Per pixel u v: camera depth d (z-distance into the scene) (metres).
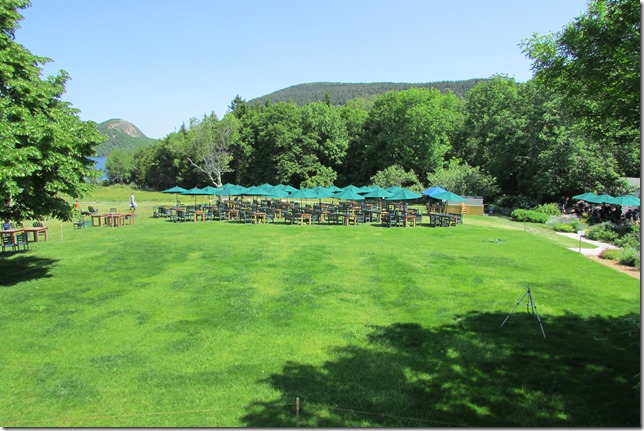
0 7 12.85
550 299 12.66
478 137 54.50
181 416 6.52
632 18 10.73
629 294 13.23
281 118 64.38
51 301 12.24
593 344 9.27
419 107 52.84
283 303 12.16
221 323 10.57
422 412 6.61
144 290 13.41
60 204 14.34
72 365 8.30
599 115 13.64
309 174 64.06
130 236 24.48
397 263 17.50
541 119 38.28
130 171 99.19
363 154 63.03
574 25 13.22
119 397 7.12
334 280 14.73
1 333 9.84
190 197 60.72
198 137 62.69
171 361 8.48
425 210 41.19
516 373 7.93
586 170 36.22
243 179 70.31
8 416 6.54
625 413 6.56
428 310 11.62
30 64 13.78
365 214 33.38
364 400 6.97
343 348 9.11
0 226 22.17
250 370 8.10
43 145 12.55
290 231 27.00
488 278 15.12
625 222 29.89
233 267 16.61
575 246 22.39
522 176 43.00
